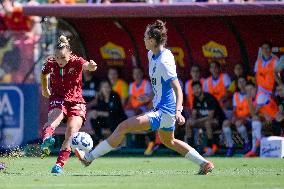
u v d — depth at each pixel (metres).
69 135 37.62
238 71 58.75
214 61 59.88
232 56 60.41
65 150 38.03
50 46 60.69
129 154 59.72
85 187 29.47
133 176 35.22
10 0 67.06
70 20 61.38
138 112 60.47
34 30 66.12
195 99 58.53
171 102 34.41
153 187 29.25
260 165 45.66
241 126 57.69
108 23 61.53
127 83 62.16
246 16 58.50
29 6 57.47
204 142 58.66
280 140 55.34
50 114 37.47
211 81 59.16
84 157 35.88
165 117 34.34
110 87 60.41
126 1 62.97
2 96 59.91
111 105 60.06
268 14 54.91
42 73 37.78
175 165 46.28
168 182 31.53
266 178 33.72
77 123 37.62
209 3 55.59
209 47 60.81
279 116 57.28
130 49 62.34
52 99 37.84
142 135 60.56
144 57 62.34
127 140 60.56
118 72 61.75
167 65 33.81
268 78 57.53
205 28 60.22
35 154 56.97
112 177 34.53
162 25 34.16
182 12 55.75
